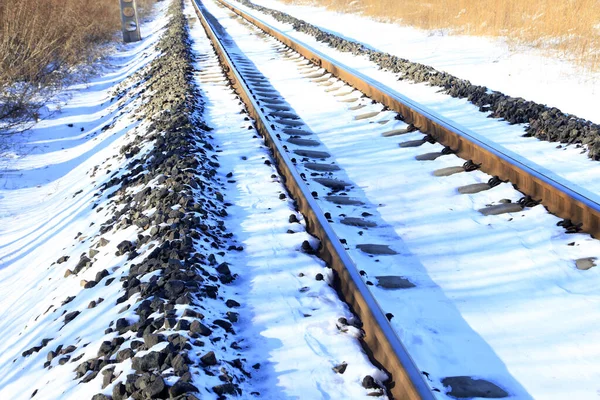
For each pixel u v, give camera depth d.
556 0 15.68
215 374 3.49
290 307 4.42
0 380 4.55
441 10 19.91
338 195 6.55
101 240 6.25
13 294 6.54
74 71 19.16
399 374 3.42
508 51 14.38
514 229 5.40
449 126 7.77
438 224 5.73
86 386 3.65
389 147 8.16
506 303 4.34
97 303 4.87
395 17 23.09
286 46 19.08
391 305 4.34
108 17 28.92
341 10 29.45
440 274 4.82
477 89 10.35
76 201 8.80
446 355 3.77
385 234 5.63
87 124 14.52
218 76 14.71
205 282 4.58
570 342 3.82
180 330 3.85
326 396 3.47
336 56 17.00
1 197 9.77
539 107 8.73
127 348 3.84
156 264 4.91
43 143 12.81
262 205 6.43
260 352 3.93
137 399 3.29
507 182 6.29
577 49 12.97
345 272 4.52
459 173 6.82
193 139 8.54
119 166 9.31
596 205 5.05
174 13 37.03
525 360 3.70
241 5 43.16
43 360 4.47
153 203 6.40
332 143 8.66
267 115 10.08
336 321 4.16
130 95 15.47
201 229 5.54
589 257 4.72
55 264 6.65
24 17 15.50
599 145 6.89
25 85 14.21
